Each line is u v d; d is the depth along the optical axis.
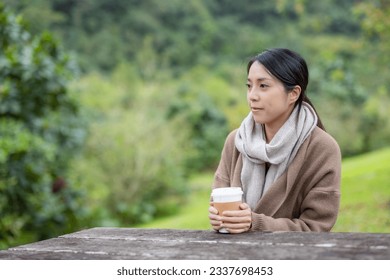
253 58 2.35
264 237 2.06
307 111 2.40
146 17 30.22
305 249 1.87
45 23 23.70
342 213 6.60
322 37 27.20
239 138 2.49
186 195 11.33
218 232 2.19
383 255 1.76
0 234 5.53
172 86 18.19
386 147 14.41
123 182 10.38
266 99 2.29
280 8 9.48
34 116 5.78
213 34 30.70
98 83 17.19
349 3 30.17
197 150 14.61
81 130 6.57
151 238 2.17
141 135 10.78
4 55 5.41
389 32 7.60
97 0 30.16
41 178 5.72
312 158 2.36
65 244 2.15
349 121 14.31
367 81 17.08
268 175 2.41
